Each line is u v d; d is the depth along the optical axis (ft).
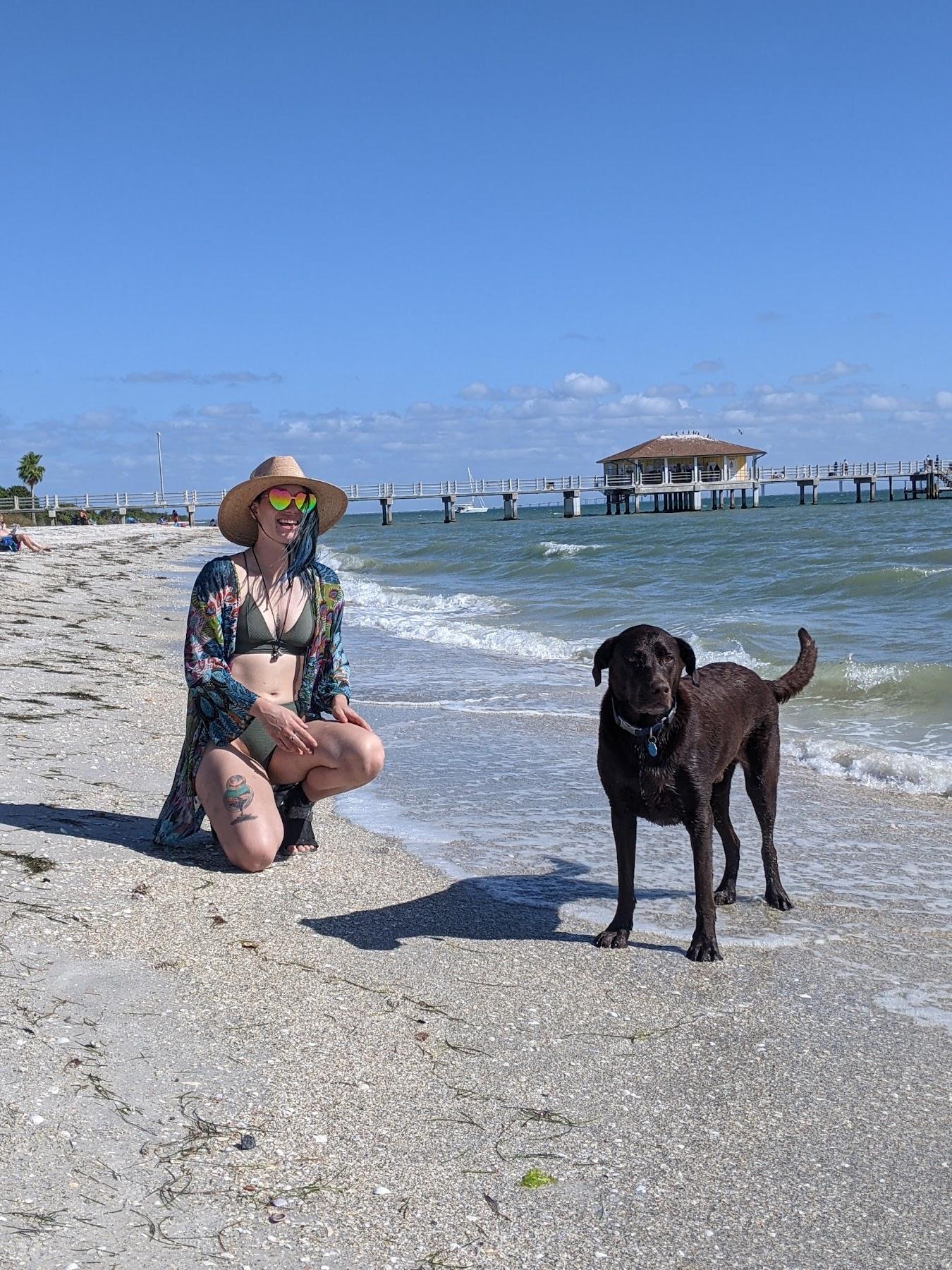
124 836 18.65
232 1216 8.82
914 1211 9.31
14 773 22.13
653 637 14.71
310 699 18.76
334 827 21.27
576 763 26.78
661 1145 10.27
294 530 18.16
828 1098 11.22
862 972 14.60
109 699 31.37
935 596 57.62
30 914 14.58
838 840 21.16
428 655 45.96
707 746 15.28
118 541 172.76
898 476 315.37
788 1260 8.64
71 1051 11.12
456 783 24.94
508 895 17.40
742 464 298.15
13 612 53.06
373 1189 9.36
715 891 17.67
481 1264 8.50
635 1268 8.52
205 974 13.33
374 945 14.85
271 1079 11.02
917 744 28.96
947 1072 11.81
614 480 301.22
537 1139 10.28
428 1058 11.75
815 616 54.70
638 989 13.93
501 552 123.75
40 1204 8.71
